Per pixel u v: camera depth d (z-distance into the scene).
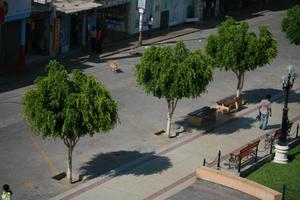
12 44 41.75
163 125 33.94
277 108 38.09
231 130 33.81
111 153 30.00
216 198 26.03
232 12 65.56
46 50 45.00
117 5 51.34
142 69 30.55
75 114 25.02
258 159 29.55
